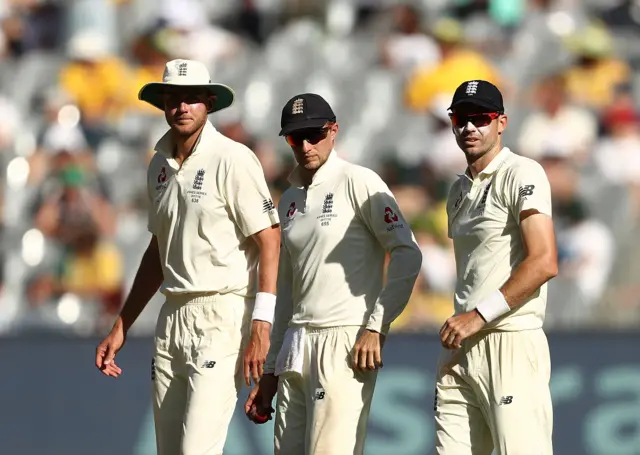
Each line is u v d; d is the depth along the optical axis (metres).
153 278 22.53
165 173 21.58
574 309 36.34
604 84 47.22
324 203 21.22
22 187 42.19
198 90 21.06
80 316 37.88
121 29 51.47
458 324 19.38
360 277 21.11
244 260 21.44
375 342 20.52
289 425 21.58
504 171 19.98
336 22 52.81
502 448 19.81
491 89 20.14
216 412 20.88
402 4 52.75
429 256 37.00
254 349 20.67
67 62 49.12
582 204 39.41
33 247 39.59
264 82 49.16
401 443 30.77
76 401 31.53
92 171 42.53
